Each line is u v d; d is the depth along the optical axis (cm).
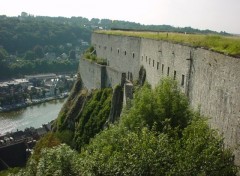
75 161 2502
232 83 2566
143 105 3225
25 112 14825
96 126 6544
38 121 13375
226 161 2095
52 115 14338
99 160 2336
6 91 17262
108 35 7656
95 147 3067
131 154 2127
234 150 2394
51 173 2483
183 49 3784
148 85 5109
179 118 3045
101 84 7406
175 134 2509
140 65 5884
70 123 7644
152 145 2161
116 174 2130
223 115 2703
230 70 2606
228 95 2625
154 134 2439
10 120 13475
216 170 1966
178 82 3912
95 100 7112
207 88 3078
